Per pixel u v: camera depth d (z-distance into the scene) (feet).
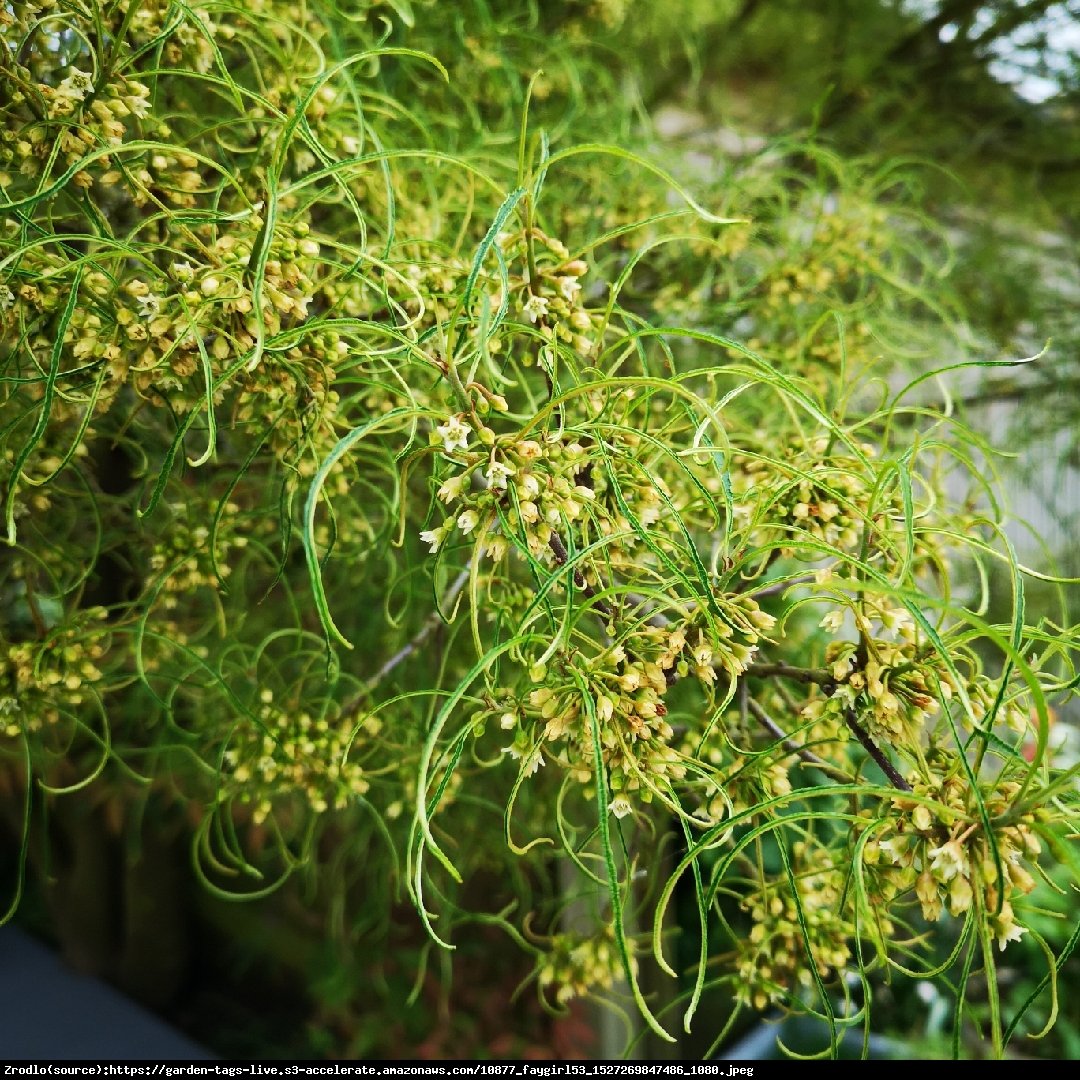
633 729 2.12
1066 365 7.80
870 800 3.56
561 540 2.27
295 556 4.85
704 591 2.02
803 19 7.74
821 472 2.38
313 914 8.70
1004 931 1.87
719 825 1.84
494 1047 7.25
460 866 5.35
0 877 11.13
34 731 3.61
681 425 2.98
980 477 2.56
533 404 2.91
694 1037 6.99
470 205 2.89
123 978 9.42
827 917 2.86
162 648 3.59
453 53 4.95
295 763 3.40
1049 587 8.14
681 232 4.44
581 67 5.44
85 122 2.53
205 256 2.50
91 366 2.49
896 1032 7.65
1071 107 8.04
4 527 3.40
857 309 4.47
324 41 3.82
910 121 7.86
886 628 2.24
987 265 7.58
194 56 2.94
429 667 4.64
